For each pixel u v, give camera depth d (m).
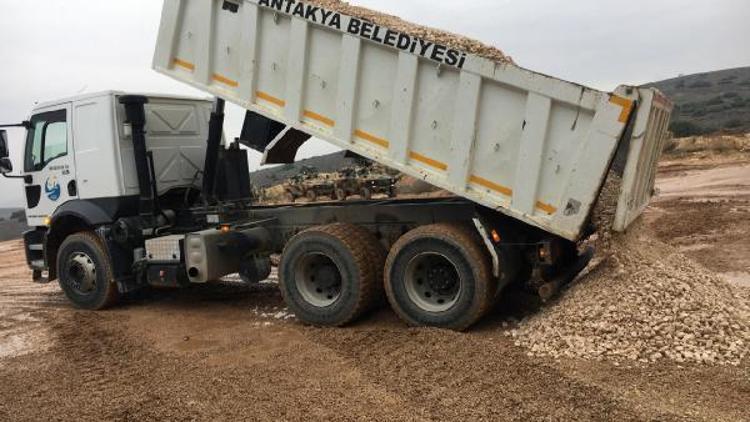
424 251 6.06
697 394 4.23
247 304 8.10
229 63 6.90
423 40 5.81
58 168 8.28
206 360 5.70
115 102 7.81
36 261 8.78
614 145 5.18
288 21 6.48
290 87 6.53
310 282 6.77
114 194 7.80
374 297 6.55
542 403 4.18
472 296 5.86
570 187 5.40
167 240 7.57
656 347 4.96
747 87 87.94
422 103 5.96
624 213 5.37
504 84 5.57
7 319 8.04
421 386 4.62
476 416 4.06
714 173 24.95
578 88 5.26
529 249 6.11
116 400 4.75
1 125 8.51
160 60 7.25
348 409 4.29
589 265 7.39
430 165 6.02
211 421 4.21
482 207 6.01
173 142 8.52
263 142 6.95
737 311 5.57
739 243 10.45
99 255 8.00
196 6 6.98
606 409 4.03
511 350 5.27
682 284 5.58
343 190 23.38
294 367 5.28
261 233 7.62
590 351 5.05
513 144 5.64
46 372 5.61
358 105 6.27
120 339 6.64
